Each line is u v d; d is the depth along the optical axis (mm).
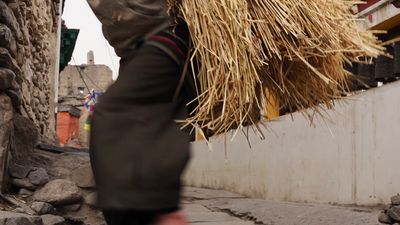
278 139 8516
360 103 6184
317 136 7250
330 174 6844
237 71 1804
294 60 2062
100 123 1611
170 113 1662
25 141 5473
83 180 5152
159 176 1539
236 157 10500
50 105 11156
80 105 33250
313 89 2186
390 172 5578
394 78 6613
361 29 2172
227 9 1852
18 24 5547
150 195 1524
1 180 4465
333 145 6805
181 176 1579
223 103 1833
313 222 5590
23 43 6016
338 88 2248
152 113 1624
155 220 1557
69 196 4789
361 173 6133
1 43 4570
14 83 4805
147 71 1659
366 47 2064
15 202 4512
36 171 4977
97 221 4789
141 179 1532
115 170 1548
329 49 2025
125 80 1648
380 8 7148
